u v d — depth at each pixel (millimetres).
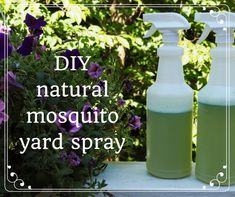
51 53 971
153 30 905
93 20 2010
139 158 1914
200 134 902
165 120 897
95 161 938
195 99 1733
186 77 1885
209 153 892
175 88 887
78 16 1590
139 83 1932
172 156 917
